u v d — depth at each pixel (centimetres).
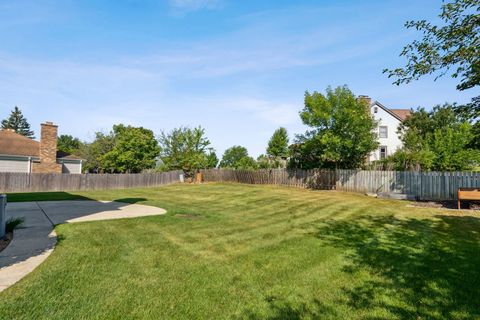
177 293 388
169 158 3234
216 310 345
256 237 701
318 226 840
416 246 623
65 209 1138
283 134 3844
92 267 475
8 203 1329
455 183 1594
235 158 5709
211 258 537
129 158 3794
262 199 1507
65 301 355
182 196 1723
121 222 855
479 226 834
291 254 567
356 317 333
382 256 554
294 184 2309
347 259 539
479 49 456
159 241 648
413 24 514
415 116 3503
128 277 438
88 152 4272
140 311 337
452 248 605
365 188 1891
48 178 2252
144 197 1673
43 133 2520
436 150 1925
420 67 507
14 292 374
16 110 7588
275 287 414
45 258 513
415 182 1711
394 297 384
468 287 413
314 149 2120
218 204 1330
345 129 1934
